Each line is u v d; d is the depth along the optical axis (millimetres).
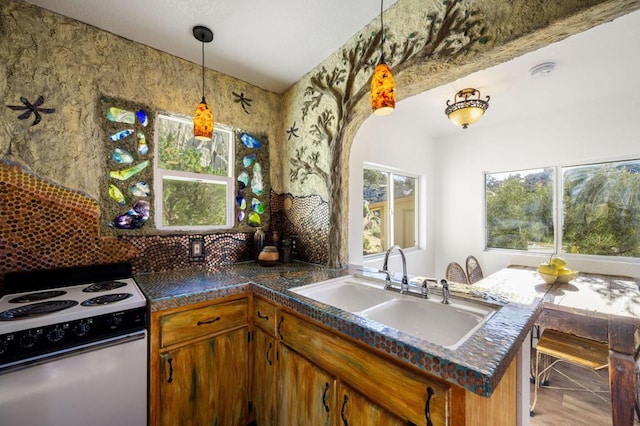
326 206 1882
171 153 1762
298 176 2117
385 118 2748
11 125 1242
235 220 2021
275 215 2250
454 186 3400
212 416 1303
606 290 1880
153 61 1654
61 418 946
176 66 1745
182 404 1213
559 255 2684
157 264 1653
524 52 1089
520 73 1944
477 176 3205
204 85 1871
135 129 1576
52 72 1341
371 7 1403
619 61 1783
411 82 1416
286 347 1225
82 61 1421
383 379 809
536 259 2805
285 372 1214
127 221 1547
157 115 1689
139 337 1115
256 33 1567
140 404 1117
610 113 2355
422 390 709
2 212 1227
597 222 2492
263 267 1854
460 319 1048
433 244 3549
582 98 2381
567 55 1716
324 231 1904
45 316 952
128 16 1402
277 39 1629
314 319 1041
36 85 1301
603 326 1432
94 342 1028
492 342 730
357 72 1609
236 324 1397
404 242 3244
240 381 1405
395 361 792
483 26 1088
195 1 1324
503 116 2822
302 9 1400
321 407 1015
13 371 865
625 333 1350
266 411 1335
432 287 1292
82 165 1413
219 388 1329
